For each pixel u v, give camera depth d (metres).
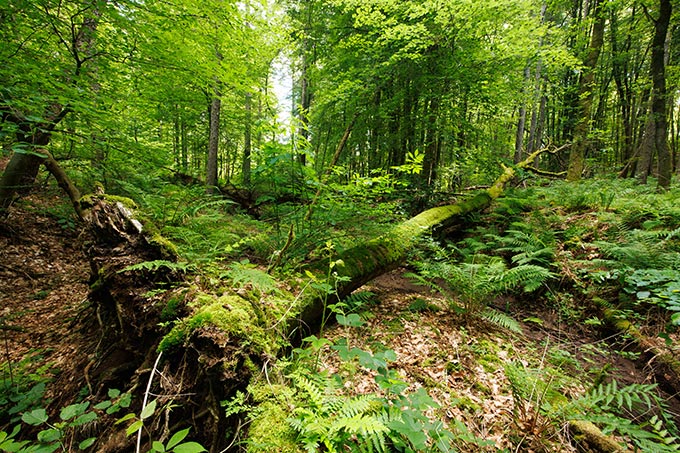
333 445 1.29
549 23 8.00
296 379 1.68
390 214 4.52
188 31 4.50
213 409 1.60
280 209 5.00
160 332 2.07
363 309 3.94
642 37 11.62
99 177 6.70
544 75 11.43
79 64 4.16
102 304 2.70
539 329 3.99
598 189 6.64
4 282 4.73
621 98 13.76
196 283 2.37
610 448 1.84
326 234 4.02
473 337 3.46
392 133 11.22
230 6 4.35
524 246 5.19
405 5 7.93
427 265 4.53
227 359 1.64
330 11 10.89
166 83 5.28
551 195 7.20
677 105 16.28
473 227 7.29
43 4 3.58
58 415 2.28
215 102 9.48
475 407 2.34
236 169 21.08
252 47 5.50
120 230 2.57
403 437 1.56
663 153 7.17
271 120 2.94
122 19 4.01
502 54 7.95
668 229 4.41
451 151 9.96
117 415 1.96
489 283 3.81
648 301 3.33
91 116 4.18
